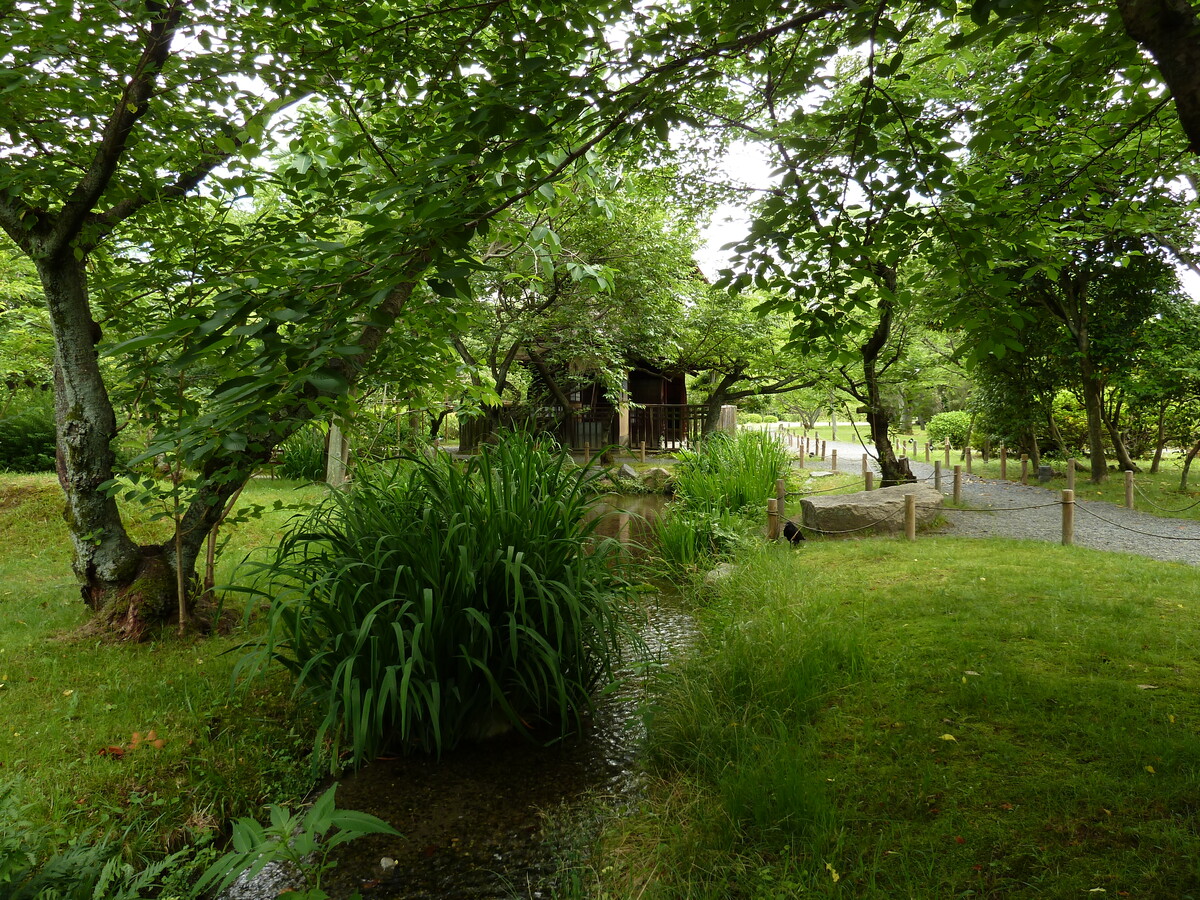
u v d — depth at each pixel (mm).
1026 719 3707
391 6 4254
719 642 5219
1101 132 4523
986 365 16031
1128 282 13594
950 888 2504
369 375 5312
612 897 2771
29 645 5055
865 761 3420
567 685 4312
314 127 4695
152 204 4930
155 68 4070
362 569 4059
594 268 5223
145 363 4605
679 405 21391
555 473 4605
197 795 3473
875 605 5969
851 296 4379
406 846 3262
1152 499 12664
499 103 3035
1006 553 8000
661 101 3410
